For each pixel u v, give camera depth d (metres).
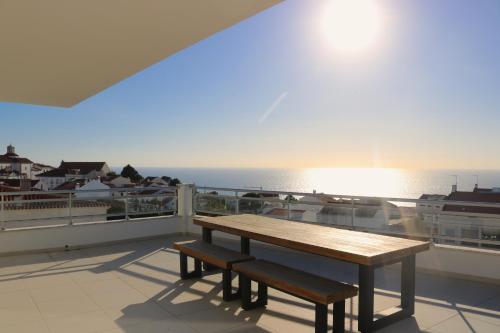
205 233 4.26
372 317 2.72
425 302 3.33
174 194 6.87
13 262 4.88
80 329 2.86
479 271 3.87
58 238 5.57
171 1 2.00
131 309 3.24
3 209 5.28
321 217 5.21
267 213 5.79
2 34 2.50
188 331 2.81
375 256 2.53
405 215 4.48
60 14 2.19
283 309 3.21
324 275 4.24
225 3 2.02
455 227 4.15
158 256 5.20
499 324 2.88
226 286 3.41
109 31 2.45
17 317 3.09
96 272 4.41
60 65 3.19
